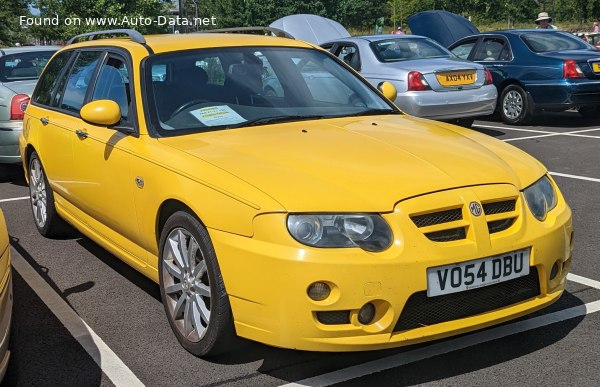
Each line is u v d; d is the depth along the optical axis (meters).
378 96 4.92
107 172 4.39
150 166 3.89
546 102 11.63
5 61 8.96
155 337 3.97
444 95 10.09
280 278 3.06
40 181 6.01
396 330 3.12
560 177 7.96
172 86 4.36
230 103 4.33
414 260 3.07
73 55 5.69
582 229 5.89
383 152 3.63
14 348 3.40
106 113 4.20
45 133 5.57
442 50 11.28
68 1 26.41
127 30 4.89
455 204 3.23
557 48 12.06
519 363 3.52
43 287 4.84
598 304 4.23
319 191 3.19
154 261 4.07
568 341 3.74
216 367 3.56
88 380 3.50
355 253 3.03
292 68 4.76
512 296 3.37
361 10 49.97
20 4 32.41
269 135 3.95
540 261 3.40
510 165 3.69
